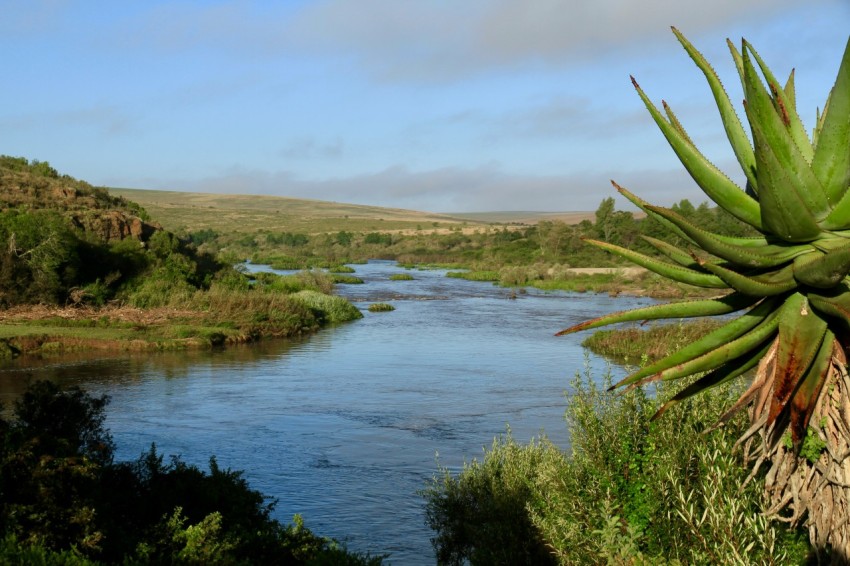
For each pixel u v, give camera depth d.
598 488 7.03
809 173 3.81
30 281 48.91
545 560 9.14
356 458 20.84
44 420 12.80
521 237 156.62
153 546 9.74
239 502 12.73
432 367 35.19
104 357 37.53
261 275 78.75
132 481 12.55
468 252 143.50
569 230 119.25
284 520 16.16
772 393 3.73
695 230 3.78
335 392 29.50
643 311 4.15
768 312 3.91
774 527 5.13
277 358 38.16
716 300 4.09
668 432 6.70
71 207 65.69
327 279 79.94
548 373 33.22
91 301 50.47
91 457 12.38
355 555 11.09
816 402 3.81
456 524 12.38
